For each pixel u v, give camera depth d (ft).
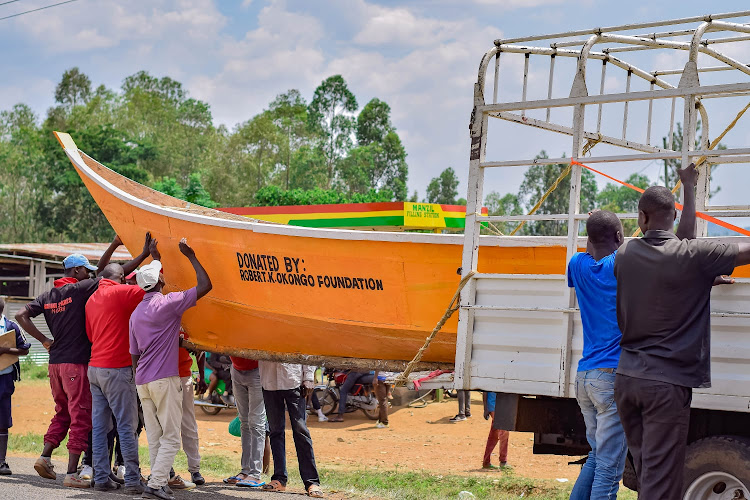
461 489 29.73
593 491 16.01
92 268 26.66
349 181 324.19
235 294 26.40
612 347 16.05
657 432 14.10
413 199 343.46
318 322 24.91
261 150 306.14
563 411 20.51
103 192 29.81
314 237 24.13
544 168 183.83
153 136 301.84
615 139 24.67
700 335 14.19
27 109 329.31
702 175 25.34
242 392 27.27
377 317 24.00
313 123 341.62
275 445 26.30
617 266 14.97
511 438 46.47
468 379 19.99
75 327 24.71
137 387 22.79
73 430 24.66
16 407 53.93
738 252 13.94
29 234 277.85
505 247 24.18
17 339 26.14
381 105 345.31
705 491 17.44
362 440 45.14
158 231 27.96
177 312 22.84
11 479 25.12
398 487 29.63
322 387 54.24
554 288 18.98
